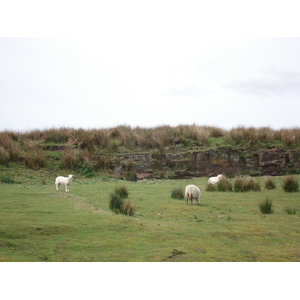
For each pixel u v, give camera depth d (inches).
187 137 1065.5
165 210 456.4
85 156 909.2
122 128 1123.3
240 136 1019.9
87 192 606.9
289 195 583.5
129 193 616.4
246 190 643.5
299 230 347.3
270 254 270.4
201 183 796.0
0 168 783.1
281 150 956.0
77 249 264.1
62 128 1101.7
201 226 358.3
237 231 338.0
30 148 920.9
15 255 244.5
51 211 390.3
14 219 334.3
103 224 331.6
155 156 966.4
